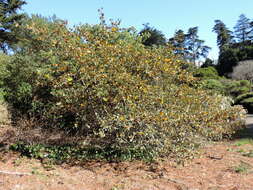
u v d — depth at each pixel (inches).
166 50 197.5
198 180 140.0
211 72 850.1
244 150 209.9
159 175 150.0
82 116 187.8
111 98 161.6
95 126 186.7
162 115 143.7
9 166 162.9
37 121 226.8
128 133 157.8
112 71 165.0
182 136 154.1
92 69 166.7
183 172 154.9
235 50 1199.6
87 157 187.5
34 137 204.7
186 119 150.7
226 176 145.7
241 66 949.8
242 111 202.2
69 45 180.2
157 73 176.2
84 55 169.6
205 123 163.8
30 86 256.7
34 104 242.2
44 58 259.8
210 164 170.4
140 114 149.0
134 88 160.1
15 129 212.5
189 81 201.3
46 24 323.6
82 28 205.8
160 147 156.5
